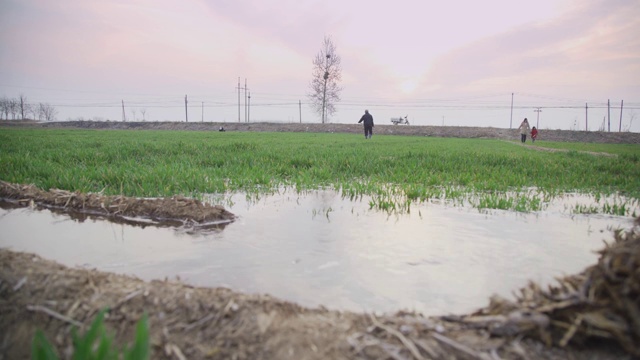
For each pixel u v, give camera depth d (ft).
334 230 18.30
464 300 11.64
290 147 57.62
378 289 12.26
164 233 17.87
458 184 31.50
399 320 9.21
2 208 22.40
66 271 11.46
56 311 9.82
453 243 16.58
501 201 23.20
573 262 14.64
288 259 14.62
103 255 15.08
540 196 27.58
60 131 129.90
